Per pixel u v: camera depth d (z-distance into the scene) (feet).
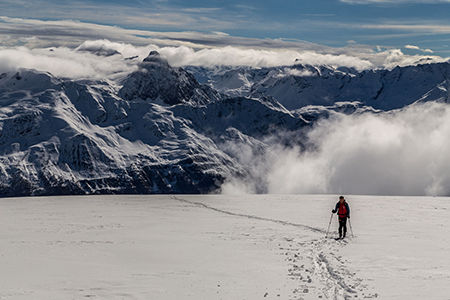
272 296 42.22
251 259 61.57
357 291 43.50
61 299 41.60
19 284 47.32
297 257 62.64
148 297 42.37
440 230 93.76
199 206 162.91
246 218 119.44
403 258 61.21
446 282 47.11
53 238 81.56
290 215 127.95
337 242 77.05
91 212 138.21
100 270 54.75
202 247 71.61
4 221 111.96
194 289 45.29
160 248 70.59
